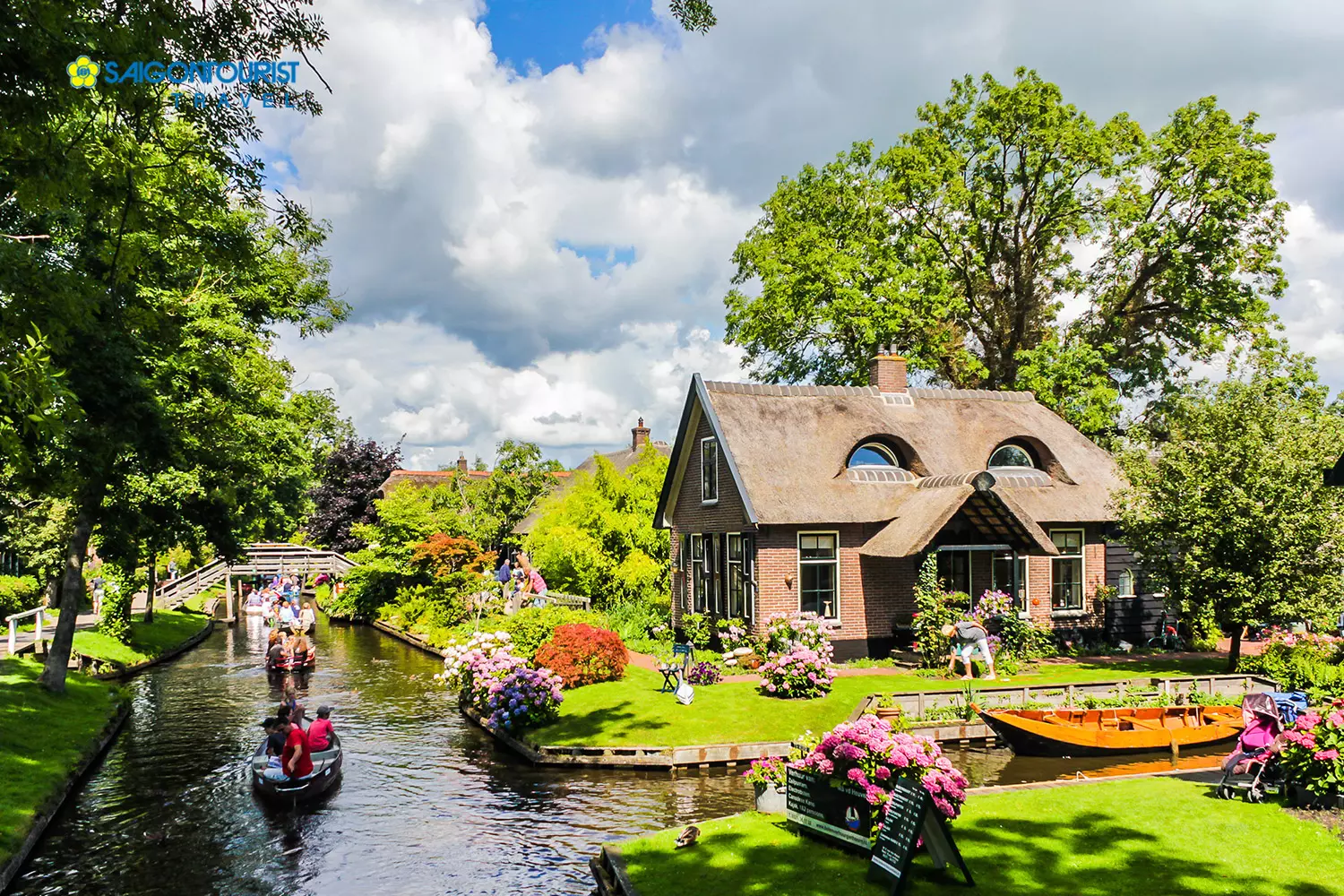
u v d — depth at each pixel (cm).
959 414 2753
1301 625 2394
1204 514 2009
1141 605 2619
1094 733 1567
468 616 3400
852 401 2664
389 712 2147
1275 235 3281
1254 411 2056
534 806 1409
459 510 4738
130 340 1684
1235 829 1023
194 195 1543
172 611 4041
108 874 1160
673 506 2961
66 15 948
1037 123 3366
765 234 3847
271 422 2461
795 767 1060
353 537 5725
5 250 1056
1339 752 1080
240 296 2386
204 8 1143
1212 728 1620
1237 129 3259
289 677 2603
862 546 2375
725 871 949
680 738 1653
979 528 2347
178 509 2338
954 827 1045
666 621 2967
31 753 1525
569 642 2092
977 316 3822
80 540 1969
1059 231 3494
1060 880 884
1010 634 2269
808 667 1880
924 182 3453
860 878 909
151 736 1902
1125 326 3669
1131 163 3394
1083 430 3319
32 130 998
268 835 1298
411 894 1087
